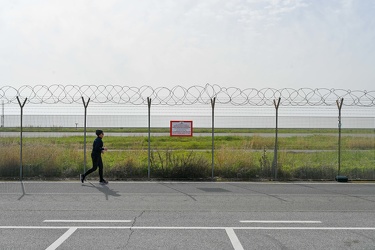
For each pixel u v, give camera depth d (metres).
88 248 6.84
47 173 16.03
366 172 16.08
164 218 9.05
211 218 9.06
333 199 11.62
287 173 16.02
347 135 29.12
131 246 6.96
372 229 8.16
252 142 26.25
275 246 6.99
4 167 16.00
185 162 16.14
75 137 28.72
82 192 12.66
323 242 7.24
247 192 12.81
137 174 16.00
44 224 8.45
